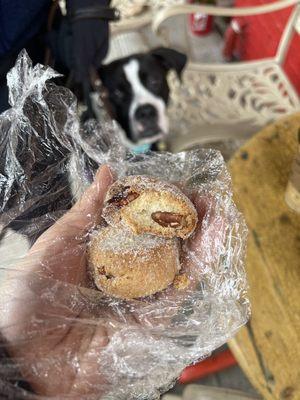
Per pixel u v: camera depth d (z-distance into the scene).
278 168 0.25
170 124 0.40
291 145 0.26
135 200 0.16
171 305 0.16
